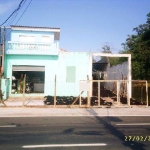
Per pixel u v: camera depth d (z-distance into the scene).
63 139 6.02
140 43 23.36
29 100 15.80
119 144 5.58
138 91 25.58
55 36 21.53
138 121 9.05
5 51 16.14
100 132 6.94
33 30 19.30
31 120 9.08
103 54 17.64
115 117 10.07
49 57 17.16
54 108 12.39
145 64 21.78
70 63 17.34
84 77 17.44
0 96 13.51
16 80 16.78
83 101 14.52
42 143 5.61
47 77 17.09
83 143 5.63
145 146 5.42
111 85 23.61
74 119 9.42
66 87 17.16
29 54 16.59
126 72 18.97
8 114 10.55
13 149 5.10
